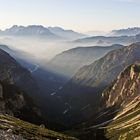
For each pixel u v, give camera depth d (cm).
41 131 16925
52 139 14475
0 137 7769
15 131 11325
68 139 17438
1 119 16425
